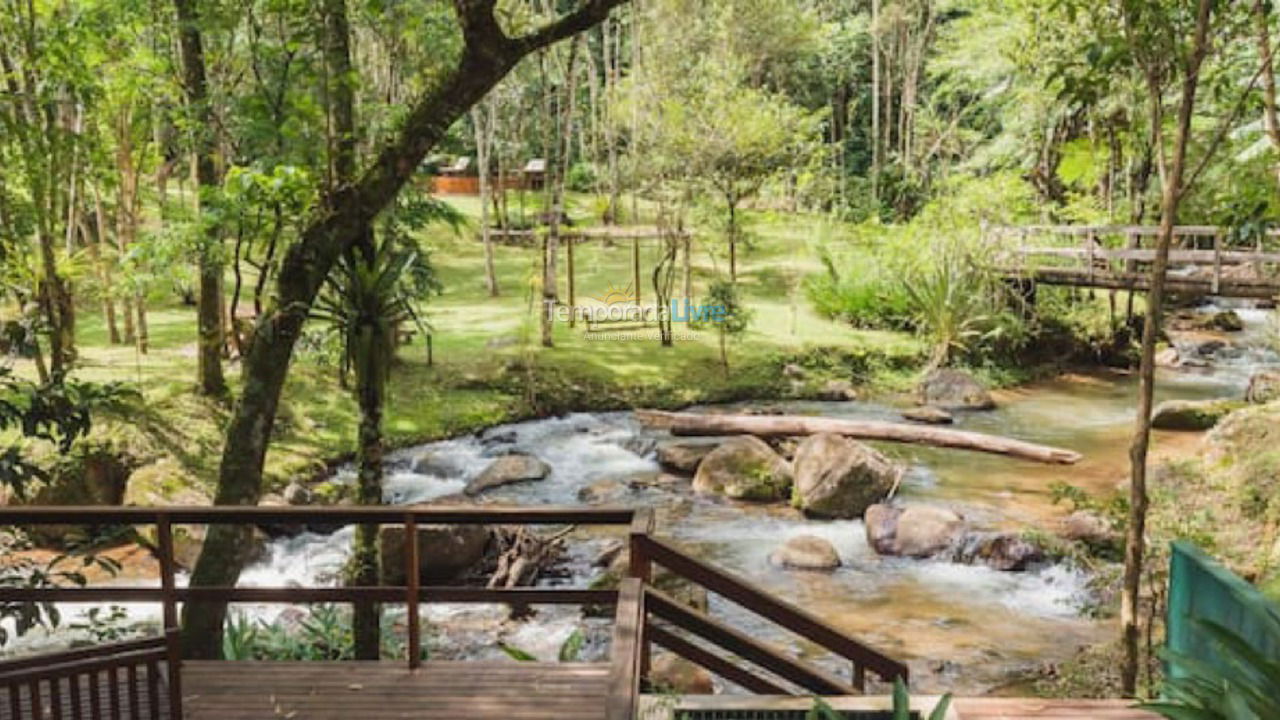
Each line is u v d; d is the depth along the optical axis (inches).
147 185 695.1
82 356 617.6
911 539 445.7
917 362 804.6
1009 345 811.4
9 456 186.2
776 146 1027.9
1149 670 286.4
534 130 1435.8
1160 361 832.3
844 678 334.0
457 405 663.8
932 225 874.8
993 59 856.3
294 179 277.7
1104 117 692.1
